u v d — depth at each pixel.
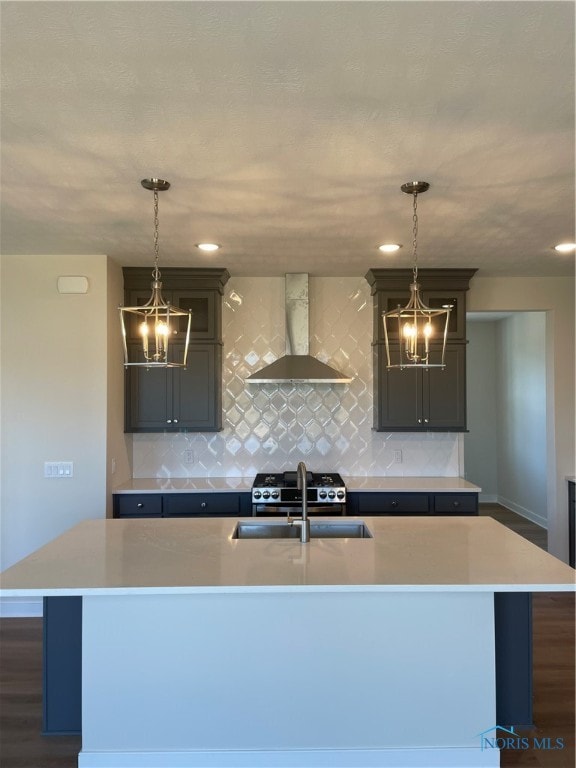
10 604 4.11
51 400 4.01
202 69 1.73
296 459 4.87
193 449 4.84
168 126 2.10
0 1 1.42
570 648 3.54
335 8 1.46
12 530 3.99
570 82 1.81
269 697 2.33
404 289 4.55
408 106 1.96
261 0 1.43
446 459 4.89
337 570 2.27
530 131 2.15
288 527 3.18
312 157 2.37
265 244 3.75
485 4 1.45
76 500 4.01
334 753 2.33
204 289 4.50
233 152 2.32
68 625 2.60
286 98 1.90
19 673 3.24
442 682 2.35
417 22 1.52
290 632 2.33
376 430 4.61
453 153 2.34
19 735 2.63
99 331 4.02
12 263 4.02
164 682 2.33
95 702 2.33
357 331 4.88
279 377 4.36
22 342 4.02
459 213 3.11
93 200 2.88
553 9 1.47
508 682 2.61
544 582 2.11
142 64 1.70
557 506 4.93
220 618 2.33
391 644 2.34
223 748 2.33
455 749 2.34
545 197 2.86
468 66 1.73
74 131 2.13
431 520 3.20
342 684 2.34
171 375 4.50
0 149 2.29
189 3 1.44
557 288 4.87
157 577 2.18
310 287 4.88
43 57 1.67
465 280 4.54
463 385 4.54
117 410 4.29
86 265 4.03
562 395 4.92
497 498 8.10
